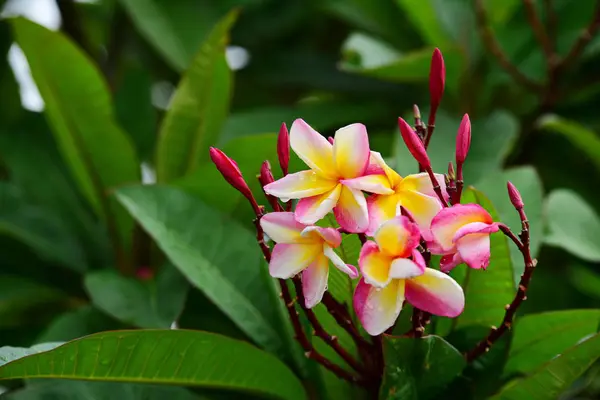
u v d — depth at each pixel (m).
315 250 1.04
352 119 1.55
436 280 1.03
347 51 1.50
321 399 1.19
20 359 1.08
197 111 1.39
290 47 1.84
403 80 1.53
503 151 1.41
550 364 1.10
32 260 1.45
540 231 1.26
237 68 1.82
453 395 1.12
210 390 1.24
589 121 1.57
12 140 1.52
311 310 1.09
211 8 1.67
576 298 1.55
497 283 1.15
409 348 1.10
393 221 1.02
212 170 1.29
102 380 1.13
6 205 1.46
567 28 1.57
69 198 1.50
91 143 1.41
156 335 1.12
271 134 1.27
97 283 1.33
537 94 1.54
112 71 1.73
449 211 1.03
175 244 1.26
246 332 1.21
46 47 1.37
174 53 1.59
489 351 1.15
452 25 1.61
